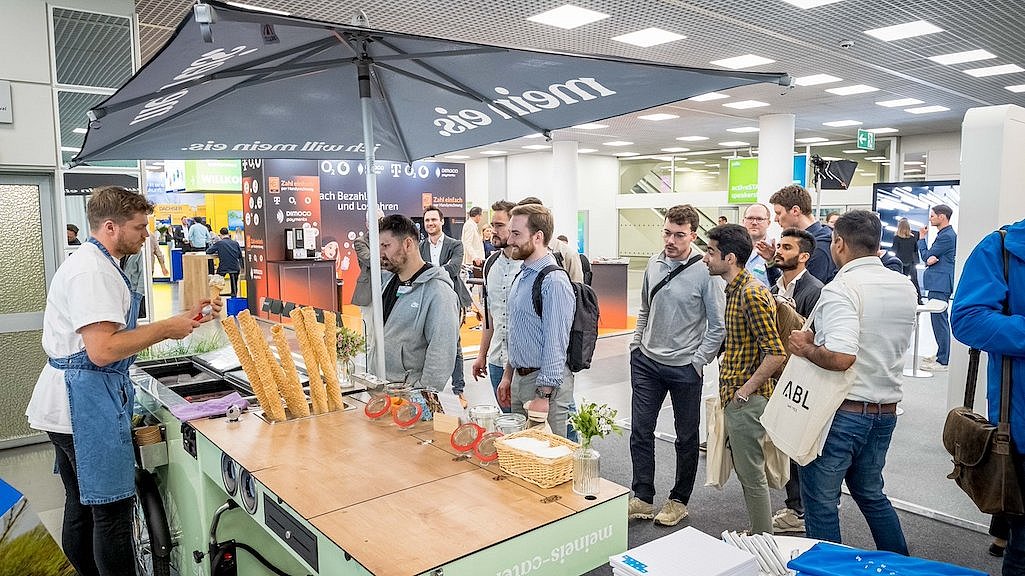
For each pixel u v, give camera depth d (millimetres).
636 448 3449
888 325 2354
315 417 2512
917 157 13633
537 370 2916
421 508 1689
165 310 11828
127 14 5375
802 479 2508
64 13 5148
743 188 12266
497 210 4652
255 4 5059
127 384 2648
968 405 2334
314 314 2594
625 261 10156
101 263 2469
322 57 2539
